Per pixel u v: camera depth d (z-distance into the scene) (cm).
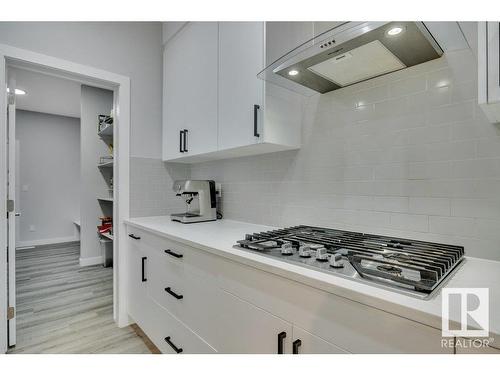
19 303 247
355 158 137
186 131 196
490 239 99
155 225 179
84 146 382
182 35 203
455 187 107
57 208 530
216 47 168
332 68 119
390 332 64
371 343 67
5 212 168
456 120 107
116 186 213
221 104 164
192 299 132
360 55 108
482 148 101
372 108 131
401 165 121
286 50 145
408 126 119
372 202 131
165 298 155
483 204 100
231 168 206
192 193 210
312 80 133
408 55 108
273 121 143
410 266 76
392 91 124
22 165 494
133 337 192
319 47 104
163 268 157
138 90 217
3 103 164
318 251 91
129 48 213
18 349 176
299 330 83
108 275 329
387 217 126
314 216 154
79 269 354
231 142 158
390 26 88
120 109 208
